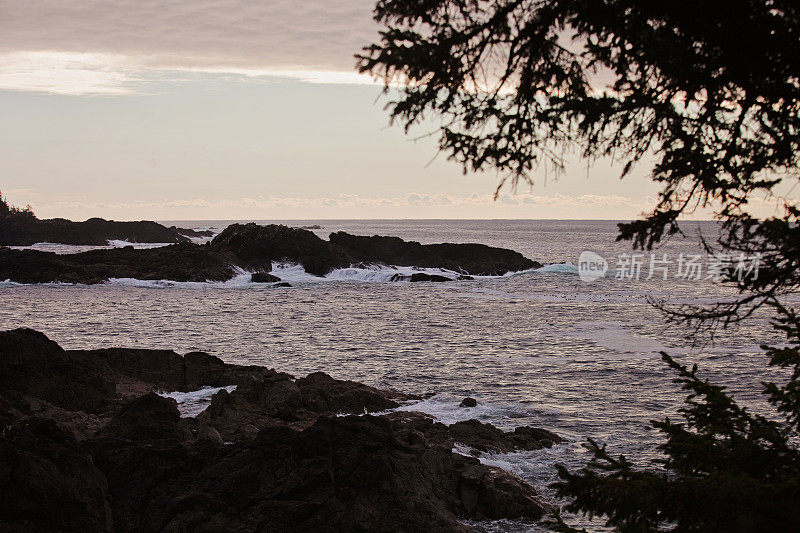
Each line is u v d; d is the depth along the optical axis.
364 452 16.12
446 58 5.20
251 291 80.56
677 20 4.94
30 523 12.93
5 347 22.84
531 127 5.32
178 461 15.63
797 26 4.58
